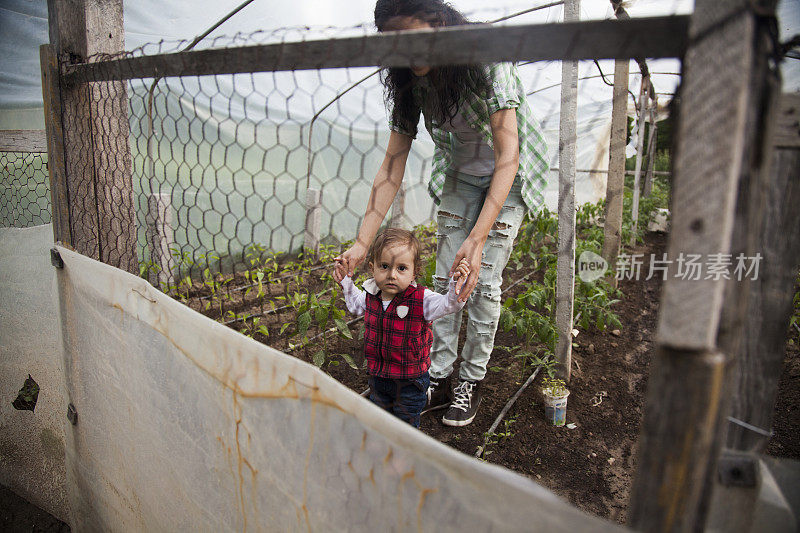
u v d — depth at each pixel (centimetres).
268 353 96
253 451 104
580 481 217
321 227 568
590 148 953
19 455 241
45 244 201
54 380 211
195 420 119
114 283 139
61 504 227
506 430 248
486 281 229
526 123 215
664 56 69
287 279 488
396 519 79
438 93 160
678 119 73
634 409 272
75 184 184
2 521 235
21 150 247
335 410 86
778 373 98
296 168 538
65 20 171
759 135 67
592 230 583
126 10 390
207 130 464
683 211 64
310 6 450
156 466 140
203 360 112
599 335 375
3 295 224
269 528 106
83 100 180
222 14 427
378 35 86
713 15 59
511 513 65
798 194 92
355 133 569
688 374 65
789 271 95
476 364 246
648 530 72
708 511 73
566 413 265
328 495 90
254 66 105
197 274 454
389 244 191
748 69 58
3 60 368
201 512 126
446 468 71
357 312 216
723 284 62
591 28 72
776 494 94
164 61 125
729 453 96
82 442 182
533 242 565
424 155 585
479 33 78
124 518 168
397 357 206
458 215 227
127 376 143
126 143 197
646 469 71
